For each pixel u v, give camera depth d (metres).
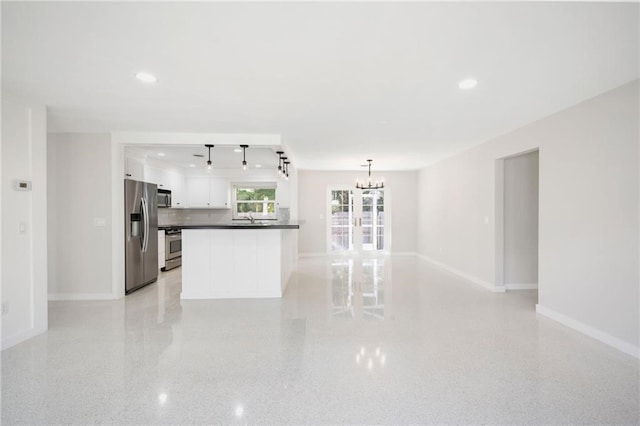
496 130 4.39
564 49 2.19
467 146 5.51
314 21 1.86
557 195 3.58
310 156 6.50
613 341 2.93
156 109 3.47
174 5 1.70
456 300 4.49
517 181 5.03
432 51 2.21
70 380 2.37
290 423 1.90
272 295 4.69
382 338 3.14
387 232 9.00
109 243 4.59
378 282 5.64
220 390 2.24
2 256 2.91
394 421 1.91
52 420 1.92
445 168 6.84
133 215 5.02
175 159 6.58
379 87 2.85
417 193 8.87
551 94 3.04
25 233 3.11
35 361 2.67
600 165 3.05
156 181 6.50
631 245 2.78
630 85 2.77
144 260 5.31
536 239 5.11
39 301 3.26
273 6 1.71
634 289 2.76
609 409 2.01
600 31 1.97
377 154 6.26
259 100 3.18
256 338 3.15
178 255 7.20
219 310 4.07
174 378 2.39
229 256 4.68
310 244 8.90
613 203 2.93
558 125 3.56
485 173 5.20
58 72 2.54
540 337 3.15
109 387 2.27
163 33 1.98
